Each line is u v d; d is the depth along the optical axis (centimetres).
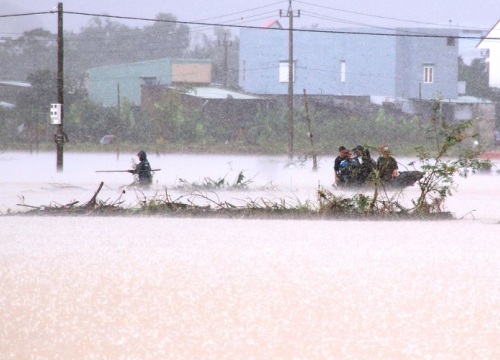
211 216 6744
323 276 3919
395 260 4422
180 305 3284
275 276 3925
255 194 9056
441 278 3872
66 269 4128
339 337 2792
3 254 4616
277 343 2722
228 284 3709
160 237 5394
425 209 6794
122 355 2592
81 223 6231
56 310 3197
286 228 5928
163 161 16738
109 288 3616
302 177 11931
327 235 5531
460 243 5153
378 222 6425
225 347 2673
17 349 2658
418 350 2644
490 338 2784
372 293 3516
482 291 3556
